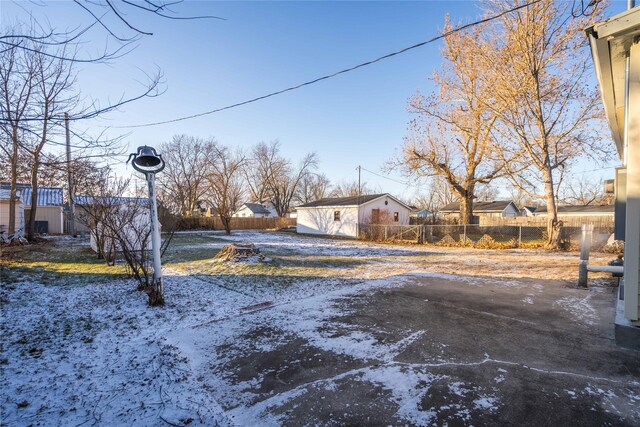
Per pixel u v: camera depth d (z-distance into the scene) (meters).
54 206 22.98
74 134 3.29
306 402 2.53
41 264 8.97
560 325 4.16
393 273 8.31
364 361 3.20
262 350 3.49
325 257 11.98
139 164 5.03
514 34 14.05
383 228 20.66
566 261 10.64
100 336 3.91
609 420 2.26
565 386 2.71
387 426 2.22
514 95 14.45
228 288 6.49
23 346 3.59
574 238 15.63
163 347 3.58
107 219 7.44
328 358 3.27
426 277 7.50
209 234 26.78
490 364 3.11
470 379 2.83
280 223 38.50
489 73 15.84
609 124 5.50
